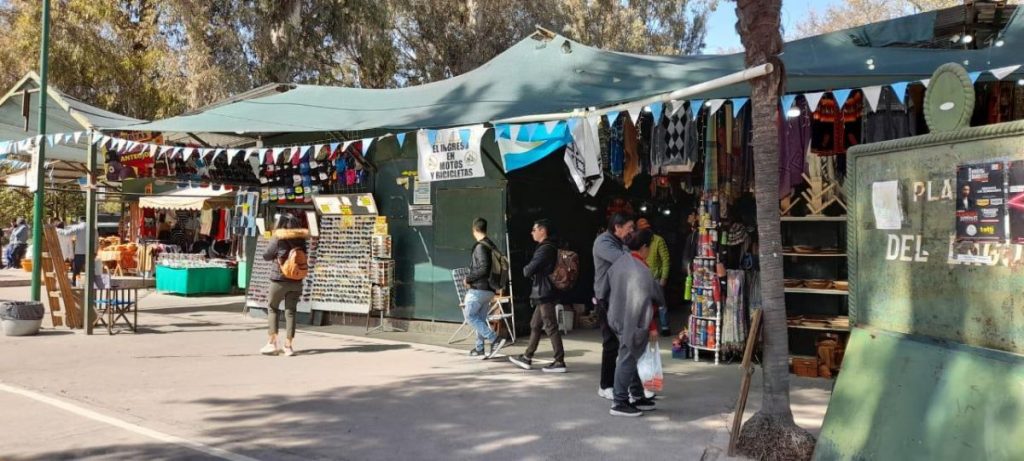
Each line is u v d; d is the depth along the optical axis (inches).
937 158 157.9
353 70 909.2
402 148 422.9
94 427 222.1
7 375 294.0
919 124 263.3
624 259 237.9
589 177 284.5
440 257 411.8
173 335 404.5
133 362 324.8
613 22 1221.7
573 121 276.5
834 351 294.7
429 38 983.0
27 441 207.2
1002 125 141.4
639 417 234.4
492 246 338.6
